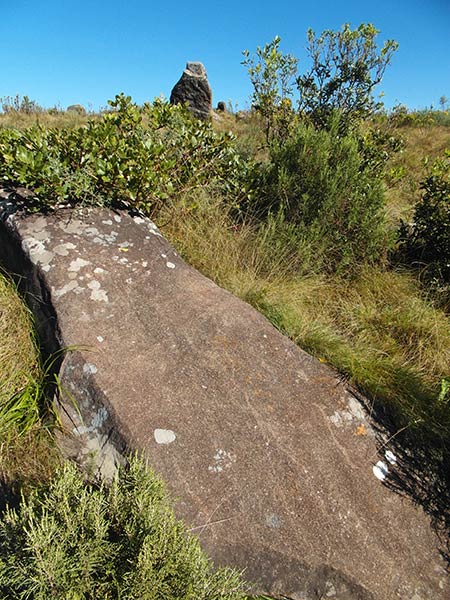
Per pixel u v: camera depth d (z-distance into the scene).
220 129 10.98
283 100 5.94
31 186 3.28
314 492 2.06
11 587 1.30
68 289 2.71
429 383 2.85
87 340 2.46
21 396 2.35
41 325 2.70
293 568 1.82
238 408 2.33
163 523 1.48
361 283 3.78
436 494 2.23
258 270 3.74
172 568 1.37
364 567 1.87
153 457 2.00
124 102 4.20
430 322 3.29
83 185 3.30
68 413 2.23
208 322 2.79
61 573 1.27
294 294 3.51
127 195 3.57
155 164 3.81
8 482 2.01
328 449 2.27
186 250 3.74
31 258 2.87
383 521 2.04
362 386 2.71
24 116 11.91
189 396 2.31
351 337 3.29
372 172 5.11
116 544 1.41
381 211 4.18
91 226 3.22
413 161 7.82
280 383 2.54
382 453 2.34
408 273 3.97
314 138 4.31
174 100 12.66
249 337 2.76
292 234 3.93
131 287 2.89
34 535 1.26
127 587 1.29
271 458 2.15
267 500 1.99
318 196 4.09
